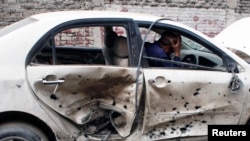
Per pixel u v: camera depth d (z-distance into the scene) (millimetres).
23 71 3758
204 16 10922
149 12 10414
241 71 4457
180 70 4227
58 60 4727
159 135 4172
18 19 9609
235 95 4367
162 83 4098
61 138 3918
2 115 3732
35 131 3850
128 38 4133
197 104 4242
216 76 4305
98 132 4098
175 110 4180
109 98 4039
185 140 4262
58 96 3836
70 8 9859
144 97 4062
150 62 4184
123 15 4203
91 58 4871
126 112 4043
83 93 3930
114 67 3980
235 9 11156
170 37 4359
